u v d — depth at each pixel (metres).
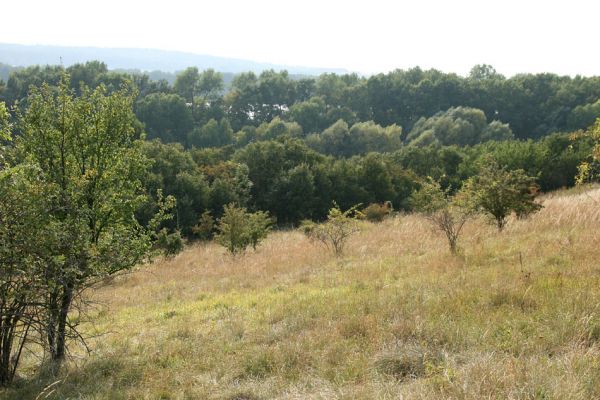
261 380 5.91
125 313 11.71
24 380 7.18
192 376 6.39
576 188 30.58
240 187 40.69
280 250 20.59
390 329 6.81
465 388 4.34
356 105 101.00
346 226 17.38
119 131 8.56
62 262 6.58
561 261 9.69
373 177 44.88
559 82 92.75
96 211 8.10
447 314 7.25
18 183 6.46
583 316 5.92
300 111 93.75
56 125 8.18
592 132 12.52
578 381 4.29
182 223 34.38
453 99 95.19
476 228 16.17
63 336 7.76
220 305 10.99
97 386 6.48
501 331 6.18
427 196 14.23
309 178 42.09
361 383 5.27
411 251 14.79
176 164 38.91
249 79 109.81
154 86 97.25
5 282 6.24
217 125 85.44
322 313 8.42
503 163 41.84
